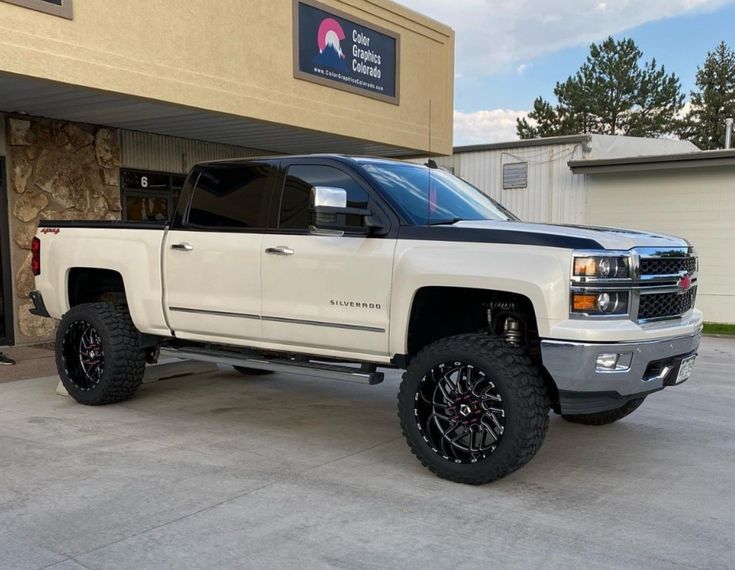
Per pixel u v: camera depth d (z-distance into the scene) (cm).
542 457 509
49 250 676
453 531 374
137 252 609
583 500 423
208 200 580
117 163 1081
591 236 430
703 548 357
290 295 521
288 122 1055
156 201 1158
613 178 1702
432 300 487
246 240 544
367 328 486
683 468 487
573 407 429
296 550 349
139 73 844
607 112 4859
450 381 449
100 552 345
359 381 504
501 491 437
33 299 698
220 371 825
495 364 425
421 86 1334
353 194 506
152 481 443
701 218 1591
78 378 645
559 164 1781
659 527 383
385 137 1252
